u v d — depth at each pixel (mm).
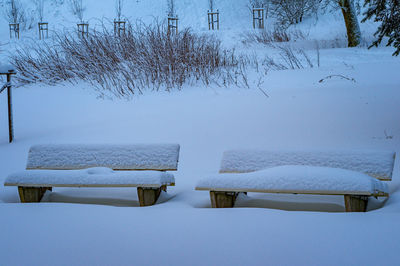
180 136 7551
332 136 6883
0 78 13125
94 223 3480
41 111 10086
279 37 19328
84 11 26906
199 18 25766
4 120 9719
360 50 15141
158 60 11617
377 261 2498
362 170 4133
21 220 3643
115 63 12352
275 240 2916
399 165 5445
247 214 3535
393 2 7383
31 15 26922
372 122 7289
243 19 25344
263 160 4461
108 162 4859
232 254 2727
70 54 13188
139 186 4141
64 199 4742
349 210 3662
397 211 3518
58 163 4965
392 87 9016
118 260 2713
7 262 2740
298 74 11031
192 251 2809
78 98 10805
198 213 3646
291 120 7805
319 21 23000
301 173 3801
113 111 9602
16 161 6969
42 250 2930
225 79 11133
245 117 8203
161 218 3547
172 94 10508
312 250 2713
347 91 9070
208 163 6277
